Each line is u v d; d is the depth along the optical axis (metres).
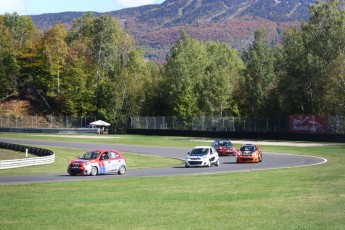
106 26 148.88
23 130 119.62
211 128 103.50
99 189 25.47
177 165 47.38
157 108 132.25
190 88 124.12
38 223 15.90
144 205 19.58
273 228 14.75
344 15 102.69
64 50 142.75
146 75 143.38
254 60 123.50
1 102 143.25
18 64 145.88
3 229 14.94
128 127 124.44
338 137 79.31
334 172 34.84
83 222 16.03
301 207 18.69
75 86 137.75
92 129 121.44
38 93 145.50
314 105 101.06
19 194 23.42
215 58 157.88
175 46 143.25
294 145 74.19
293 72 103.25
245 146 50.03
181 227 15.08
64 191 24.62
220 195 22.36
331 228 14.66
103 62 148.50
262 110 116.69
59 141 88.69
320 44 102.06
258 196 21.88
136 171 40.41
